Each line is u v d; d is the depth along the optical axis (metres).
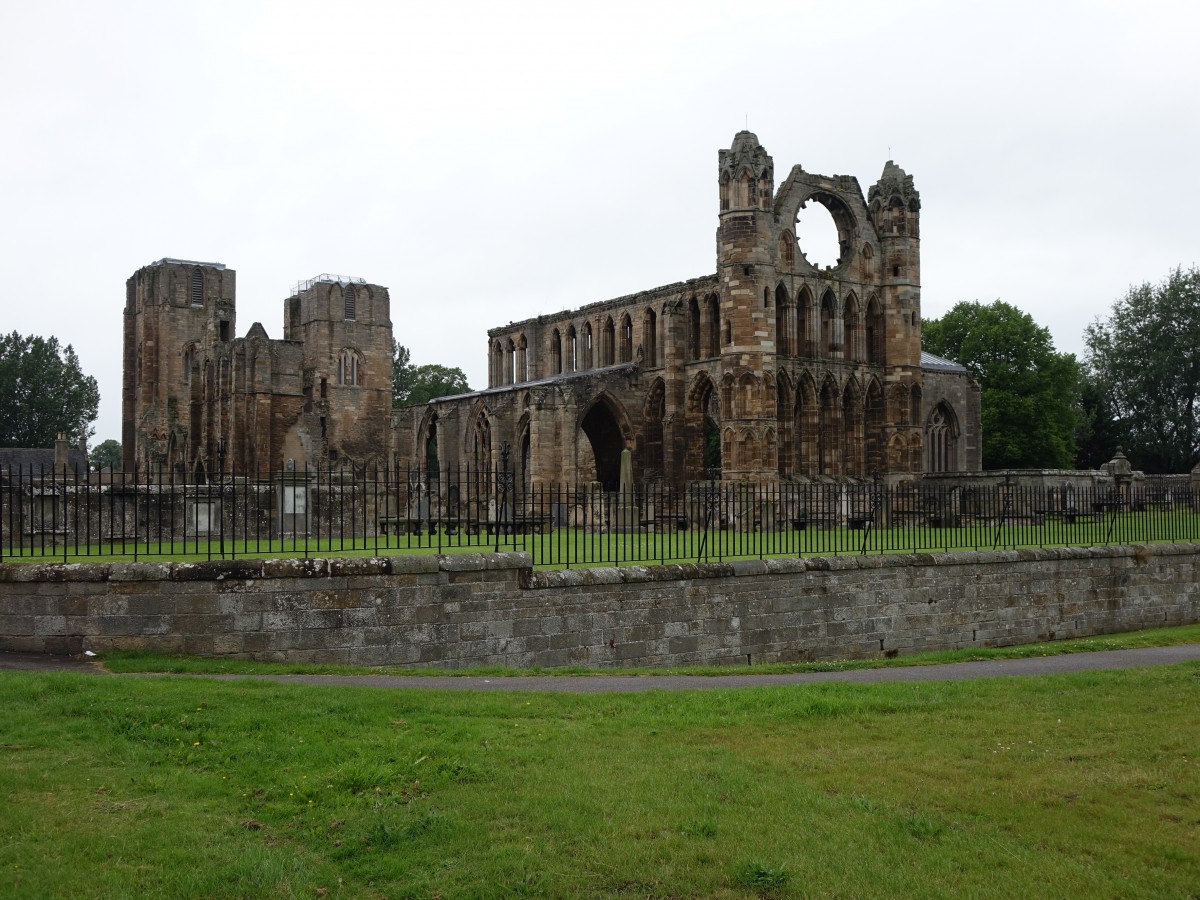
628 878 12.05
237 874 12.23
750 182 73.00
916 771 15.85
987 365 117.75
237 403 116.50
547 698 20.78
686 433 84.56
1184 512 59.44
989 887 11.70
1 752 15.99
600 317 98.25
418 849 12.96
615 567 29.83
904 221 80.81
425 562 26.62
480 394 96.06
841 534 52.22
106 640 24.44
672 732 18.11
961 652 31.95
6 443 151.38
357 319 135.62
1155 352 118.94
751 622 31.69
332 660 25.64
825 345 79.06
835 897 11.54
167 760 16.02
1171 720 18.83
